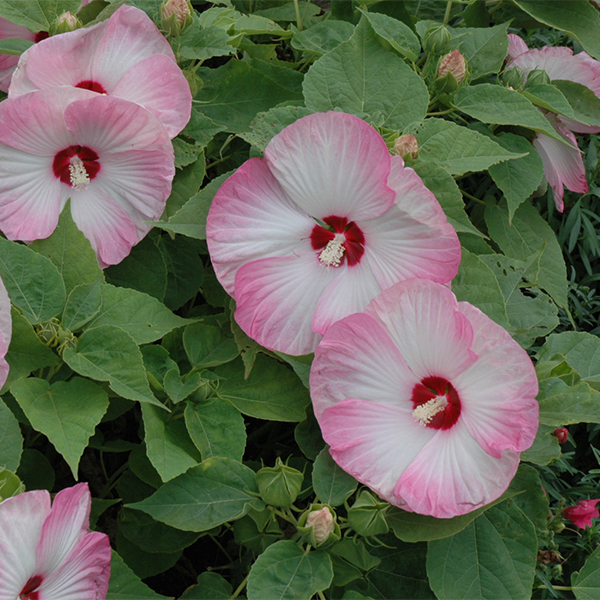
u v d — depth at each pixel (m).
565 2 1.50
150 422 1.24
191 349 1.30
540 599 1.39
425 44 1.42
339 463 1.22
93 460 1.50
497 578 1.24
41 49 1.27
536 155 1.41
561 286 1.44
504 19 1.59
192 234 1.27
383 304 1.21
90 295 1.26
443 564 1.24
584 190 1.49
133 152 1.29
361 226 1.26
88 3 1.37
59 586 1.17
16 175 1.27
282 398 1.30
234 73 1.43
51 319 1.25
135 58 1.32
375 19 1.40
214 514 1.24
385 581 1.30
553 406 1.24
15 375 1.24
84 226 1.30
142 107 1.26
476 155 1.34
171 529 1.33
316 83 1.37
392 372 1.23
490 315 1.27
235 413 1.28
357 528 1.21
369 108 1.37
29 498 1.13
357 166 1.23
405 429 1.23
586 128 1.50
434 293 1.20
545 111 1.45
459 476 1.20
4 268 1.25
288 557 1.21
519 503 1.29
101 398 1.22
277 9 1.60
